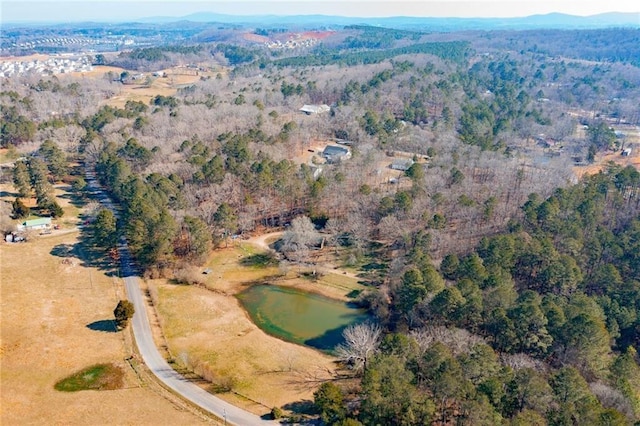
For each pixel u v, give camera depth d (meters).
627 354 92.00
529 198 155.88
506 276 116.50
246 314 125.94
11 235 156.00
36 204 182.38
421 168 183.38
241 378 100.62
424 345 94.62
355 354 103.69
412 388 81.38
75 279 135.62
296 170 187.00
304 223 154.25
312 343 115.25
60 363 102.31
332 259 152.25
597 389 83.62
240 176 174.00
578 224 138.88
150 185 164.62
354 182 180.38
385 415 81.00
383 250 156.75
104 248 153.25
